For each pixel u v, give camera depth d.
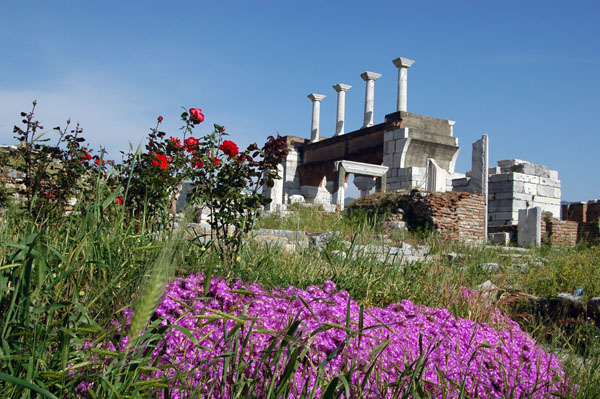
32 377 1.70
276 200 23.48
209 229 6.16
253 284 3.18
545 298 6.09
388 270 5.06
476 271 6.86
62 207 5.69
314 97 35.94
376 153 28.02
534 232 15.39
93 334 2.20
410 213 15.82
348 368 2.45
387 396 2.36
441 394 2.56
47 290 1.98
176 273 3.01
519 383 2.78
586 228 18.88
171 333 2.27
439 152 26.92
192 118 5.34
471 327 3.33
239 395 1.95
